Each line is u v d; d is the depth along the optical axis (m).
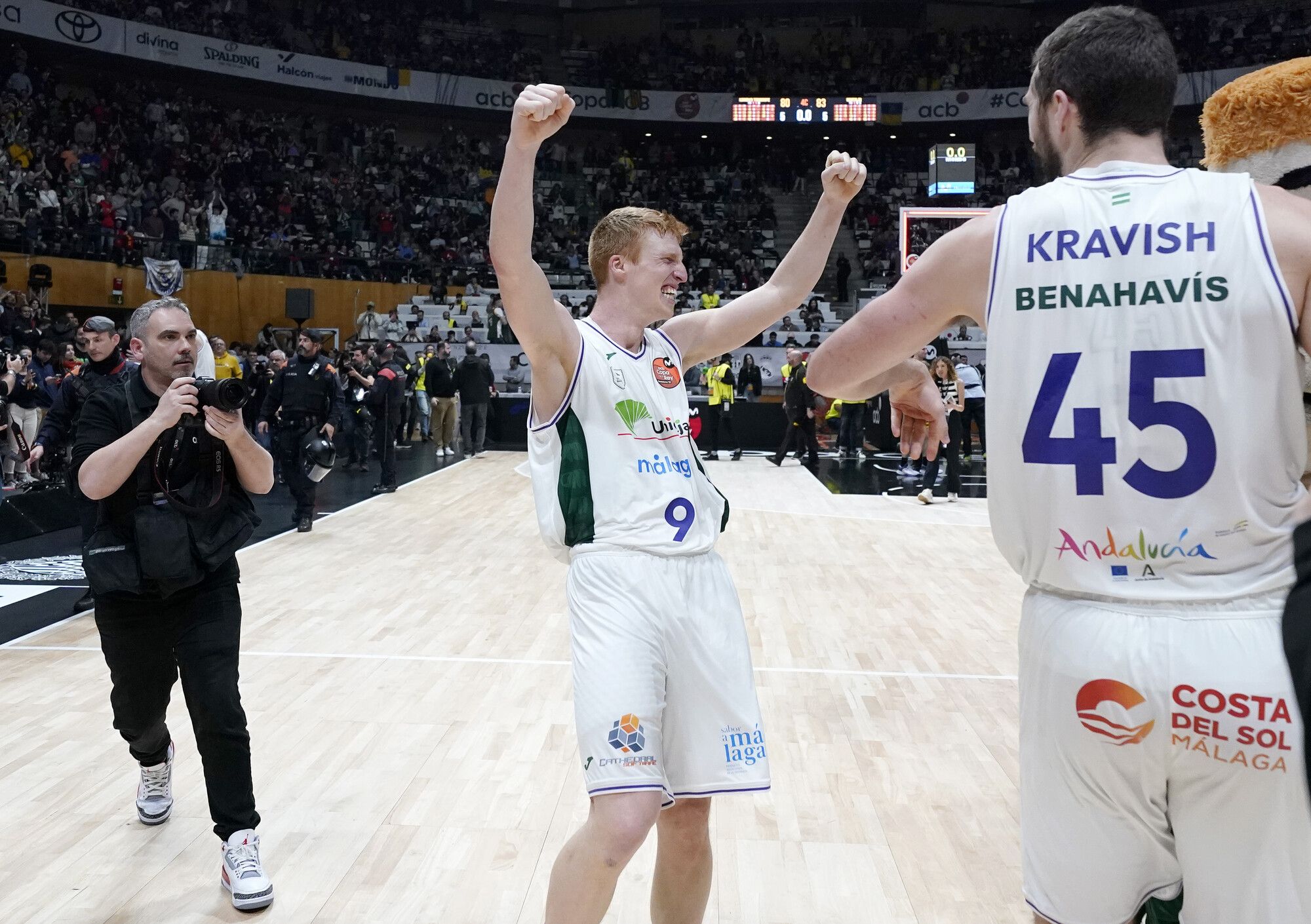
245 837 2.78
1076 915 1.50
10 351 12.42
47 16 21.64
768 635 5.76
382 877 2.90
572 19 30.91
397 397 12.23
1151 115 1.53
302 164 26.00
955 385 11.80
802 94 28.84
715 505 2.34
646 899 2.78
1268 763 1.34
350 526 9.66
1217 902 1.41
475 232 26.62
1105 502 1.44
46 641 5.46
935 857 3.05
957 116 27.55
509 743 3.97
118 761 3.78
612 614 2.08
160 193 22.38
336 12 27.20
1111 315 1.45
